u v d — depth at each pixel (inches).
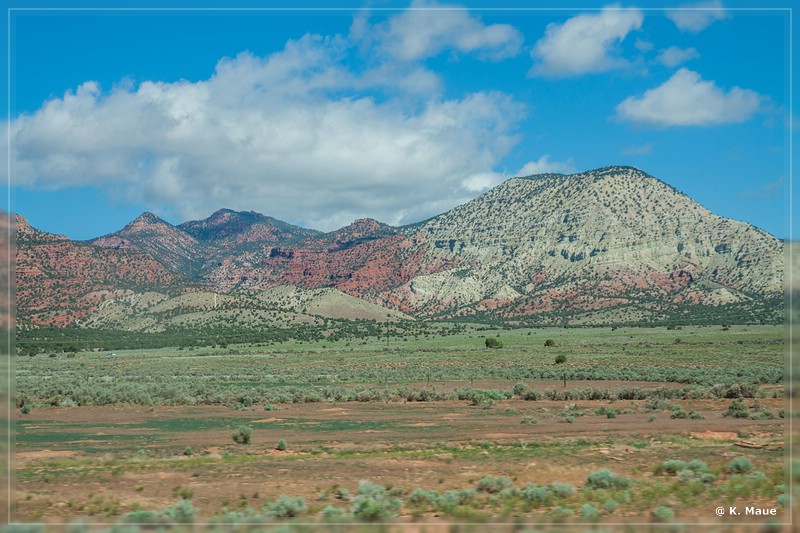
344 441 1705.2
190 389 3371.1
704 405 2443.4
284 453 1537.9
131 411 2610.7
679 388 3024.1
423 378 3993.6
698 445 1493.6
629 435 1673.2
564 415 2193.7
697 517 754.8
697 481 1014.4
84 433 1980.8
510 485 1039.0
